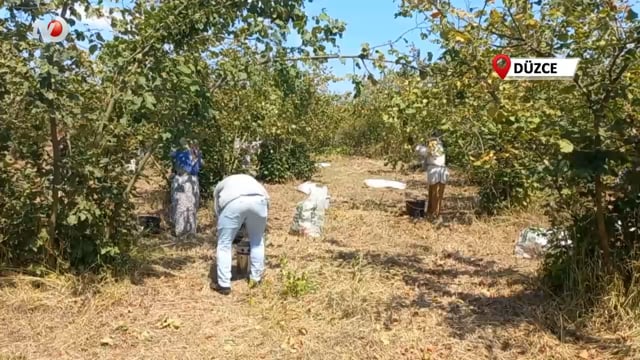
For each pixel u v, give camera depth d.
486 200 10.76
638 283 5.34
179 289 6.28
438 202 10.94
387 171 19.23
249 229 6.30
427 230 9.73
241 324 5.42
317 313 5.66
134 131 6.64
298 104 16.09
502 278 6.93
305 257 7.68
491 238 9.19
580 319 5.38
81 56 6.04
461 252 8.30
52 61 5.52
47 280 6.00
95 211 6.01
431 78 6.61
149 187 12.73
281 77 6.60
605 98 4.94
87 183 6.16
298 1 6.44
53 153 6.02
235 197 6.06
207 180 11.40
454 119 7.33
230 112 11.02
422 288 6.53
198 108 6.70
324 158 22.73
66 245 6.29
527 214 10.28
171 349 4.93
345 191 14.53
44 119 5.99
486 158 5.94
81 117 6.03
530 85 5.56
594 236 5.68
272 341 5.09
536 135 5.14
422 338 5.21
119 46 6.17
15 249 6.30
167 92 6.29
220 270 6.12
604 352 4.91
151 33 6.23
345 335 5.20
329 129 22.39
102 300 5.77
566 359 4.82
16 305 5.56
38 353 4.80
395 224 10.20
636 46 4.79
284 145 15.95
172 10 6.28
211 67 7.36
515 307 5.90
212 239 8.68
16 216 6.15
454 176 16.34
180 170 8.81
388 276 6.88
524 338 5.21
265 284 6.41
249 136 12.02
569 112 5.31
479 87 5.95
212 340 5.10
